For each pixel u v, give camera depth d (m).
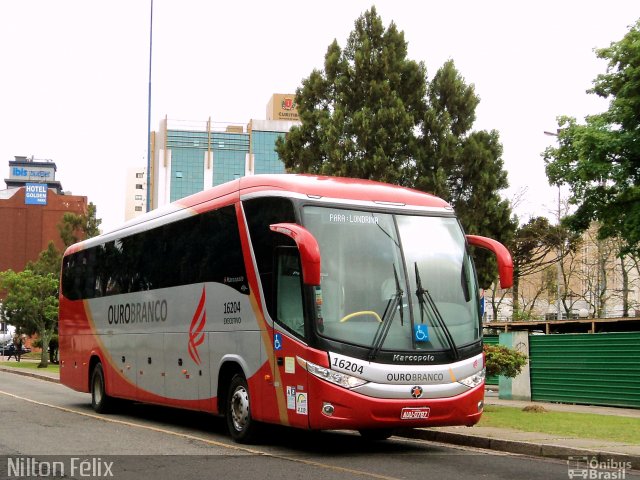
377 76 23.75
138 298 16.23
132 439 12.75
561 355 22.05
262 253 11.70
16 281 42.66
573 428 13.84
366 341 10.50
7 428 14.28
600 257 50.62
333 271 10.73
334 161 22.45
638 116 26.03
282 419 10.94
